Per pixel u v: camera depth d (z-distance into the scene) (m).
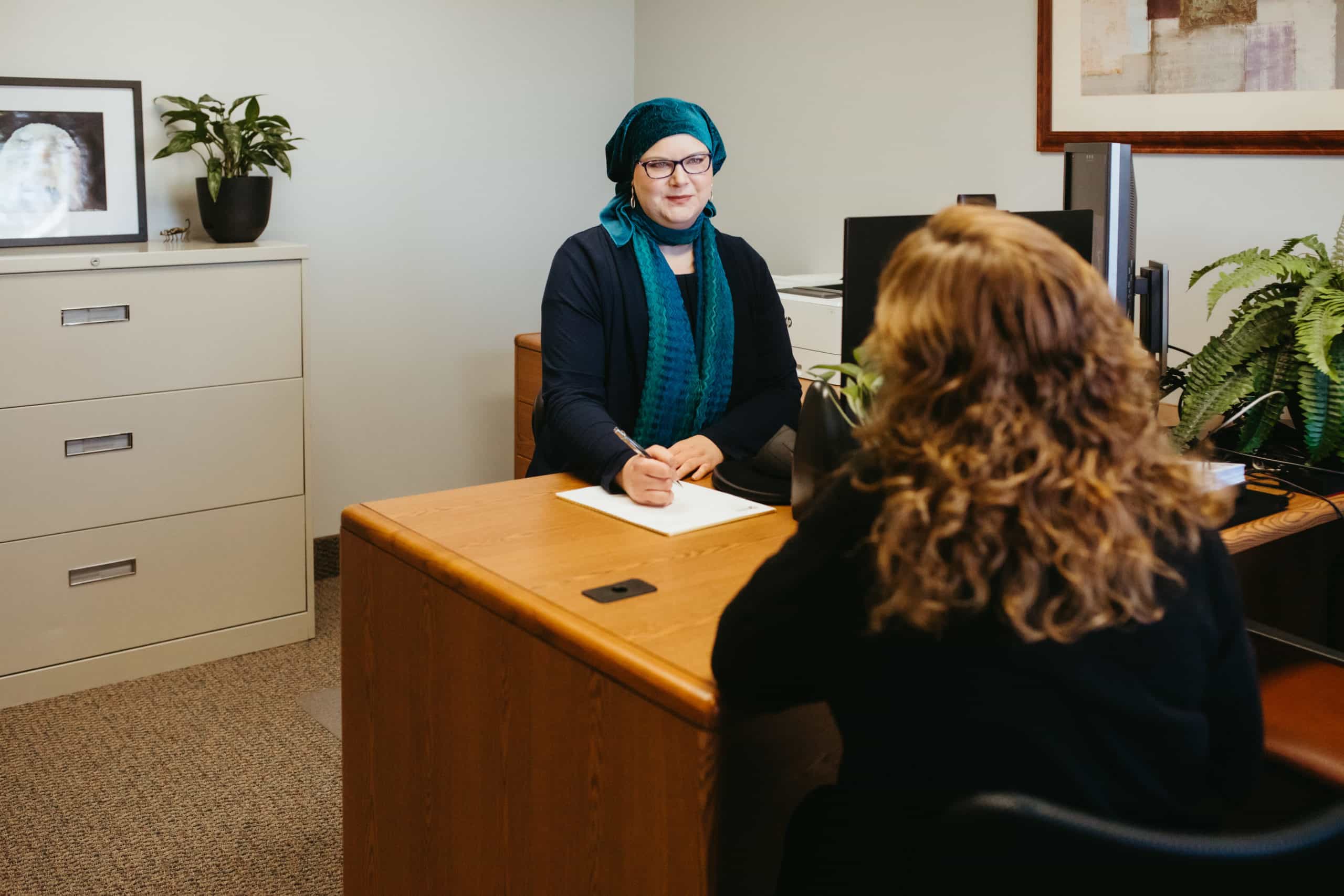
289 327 3.25
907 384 0.98
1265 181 2.79
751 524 1.80
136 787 2.62
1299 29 2.67
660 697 1.25
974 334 0.94
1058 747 0.98
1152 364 1.01
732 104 4.17
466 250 4.18
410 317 4.09
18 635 2.96
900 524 0.94
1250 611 2.30
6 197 3.08
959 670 0.98
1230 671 1.12
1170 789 1.06
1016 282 0.94
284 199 3.74
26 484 2.90
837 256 3.87
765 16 3.99
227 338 3.14
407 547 1.67
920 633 0.99
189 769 2.71
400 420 4.13
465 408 4.29
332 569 4.02
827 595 1.03
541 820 1.48
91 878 2.27
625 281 2.22
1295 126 2.71
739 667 1.13
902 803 1.05
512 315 4.35
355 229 3.91
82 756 2.75
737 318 2.32
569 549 1.66
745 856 1.33
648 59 4.48
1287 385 2.18
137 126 3.27
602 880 1.39
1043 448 0.93
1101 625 0.94
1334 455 2.16
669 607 1.44
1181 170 2.96
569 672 1.39
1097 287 0.97
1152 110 2.96
